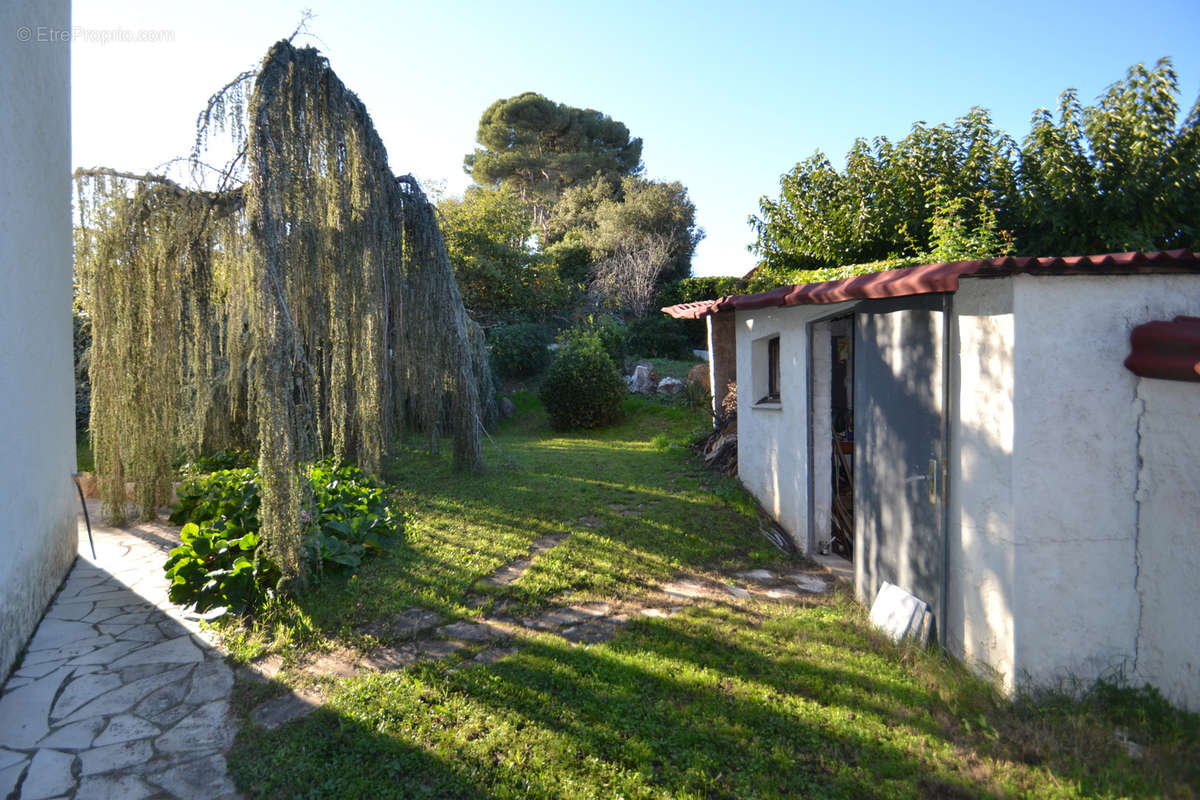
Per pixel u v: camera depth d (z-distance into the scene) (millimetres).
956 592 4324
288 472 5656
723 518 8141
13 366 4918
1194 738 3422
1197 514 3584
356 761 3420
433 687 4148
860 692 4051
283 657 4676
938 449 4430
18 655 4781
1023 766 3273
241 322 8781
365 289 7973
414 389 10102
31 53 5406
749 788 3172
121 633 5242
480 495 9195
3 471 4621
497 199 25219
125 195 8062
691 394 16562
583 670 4340
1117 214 8867
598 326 20578
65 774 3395
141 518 8938
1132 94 8797
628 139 49125
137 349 8352
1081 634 3877
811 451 7016
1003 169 9641
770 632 4977
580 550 6859
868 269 9578
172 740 3703
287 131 6410
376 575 6137
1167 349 3625
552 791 3156
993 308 3945
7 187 4750
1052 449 3830
